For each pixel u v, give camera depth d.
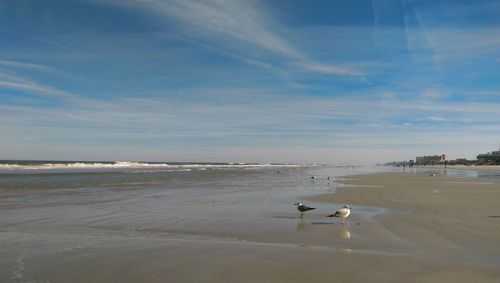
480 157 198.00
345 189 32.66
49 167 78.12
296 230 14.18
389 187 35.09
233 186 36.09
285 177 57.00
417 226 14.80
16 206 20.23
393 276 8.75
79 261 9.87
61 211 18.67
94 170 69.25
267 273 8.95
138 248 11.23
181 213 18.27
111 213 18.16
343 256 10.41
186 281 8.43
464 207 20.14
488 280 8.52
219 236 13.16
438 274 8.91
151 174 59.09
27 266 9.48
